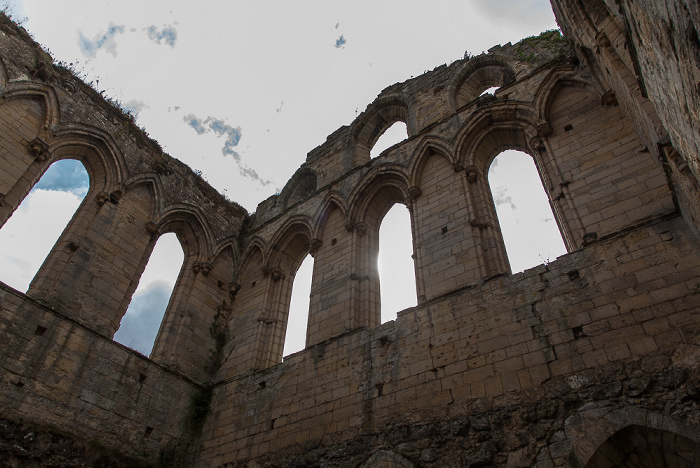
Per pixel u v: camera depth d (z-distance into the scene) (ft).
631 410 36.40
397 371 52.49
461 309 52.21
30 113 70.64
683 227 43.04
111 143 78.89
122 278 71.82
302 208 88.74
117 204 76.28
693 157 27.20
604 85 58.95
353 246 73.15
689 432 33.22
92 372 60.64
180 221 87.20
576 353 41.86
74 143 74.54
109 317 67.41
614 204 49.88
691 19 18.06
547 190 57.93
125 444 59.36
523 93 68.85
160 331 75.15
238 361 74.13
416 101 89.61
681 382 35.55
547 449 38.34
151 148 86.58
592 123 58.54
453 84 85.05
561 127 61.52
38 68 73.36
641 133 49.39
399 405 49.49
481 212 62.28
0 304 55.52
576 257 47.75
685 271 40.65
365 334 59.00
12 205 63.52
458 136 70.33
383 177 78.18
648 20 25.23
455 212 63.31
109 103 82.53
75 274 65.87
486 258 57.67
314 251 79.20
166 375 68.69
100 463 55.31
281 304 81.66
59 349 58.75
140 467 58.65
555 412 39.70
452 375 47.88
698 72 19.79
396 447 46.44
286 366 64.59
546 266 49.26
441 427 44.93
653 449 35.60
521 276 50.26
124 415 61.05
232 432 63.00
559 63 68.44
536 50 76.38
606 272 44.91
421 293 57.98
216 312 82.94
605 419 37.09
